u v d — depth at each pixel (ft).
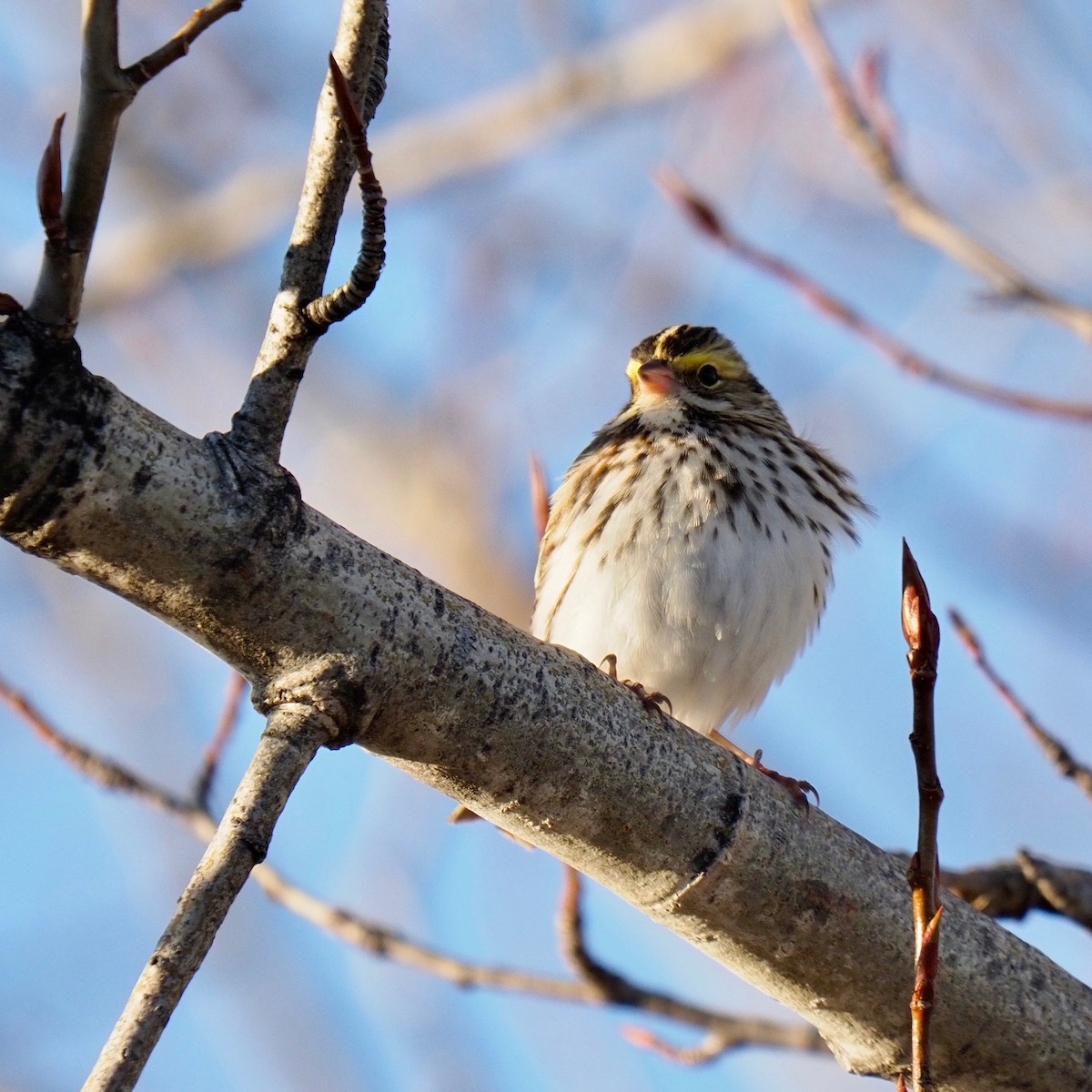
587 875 28.27
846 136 38.91
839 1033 29.96
